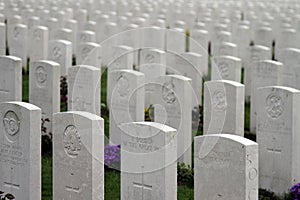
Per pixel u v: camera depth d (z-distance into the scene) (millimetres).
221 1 54750
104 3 46344
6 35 34969
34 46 31000
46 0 45938
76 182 16625
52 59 28078
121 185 16812
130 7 45594
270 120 19453
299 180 19359
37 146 16812
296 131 19141
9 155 17172
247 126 24844
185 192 18938
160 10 44438
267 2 54219
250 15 45125
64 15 38938
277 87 19297
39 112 16766
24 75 30406
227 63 26328
